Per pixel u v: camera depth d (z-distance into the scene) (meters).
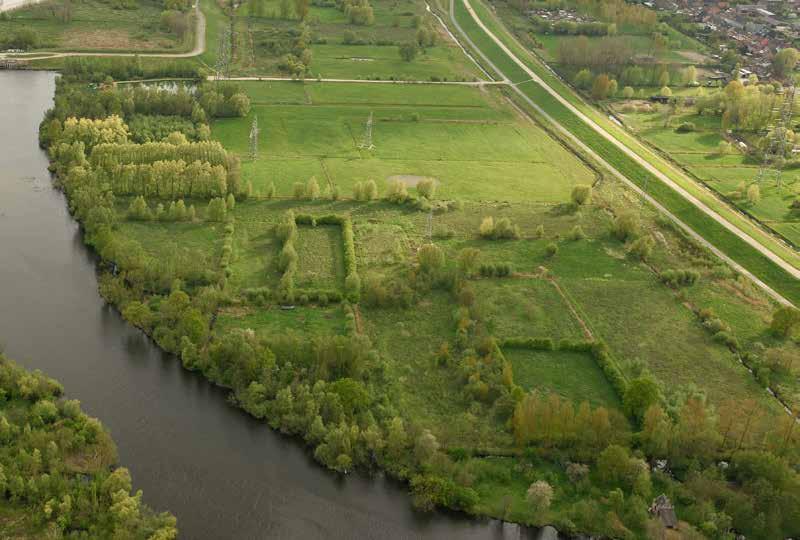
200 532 179.00
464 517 187.50
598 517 184.38
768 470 191.25
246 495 189.38
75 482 181.12
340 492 192.25
